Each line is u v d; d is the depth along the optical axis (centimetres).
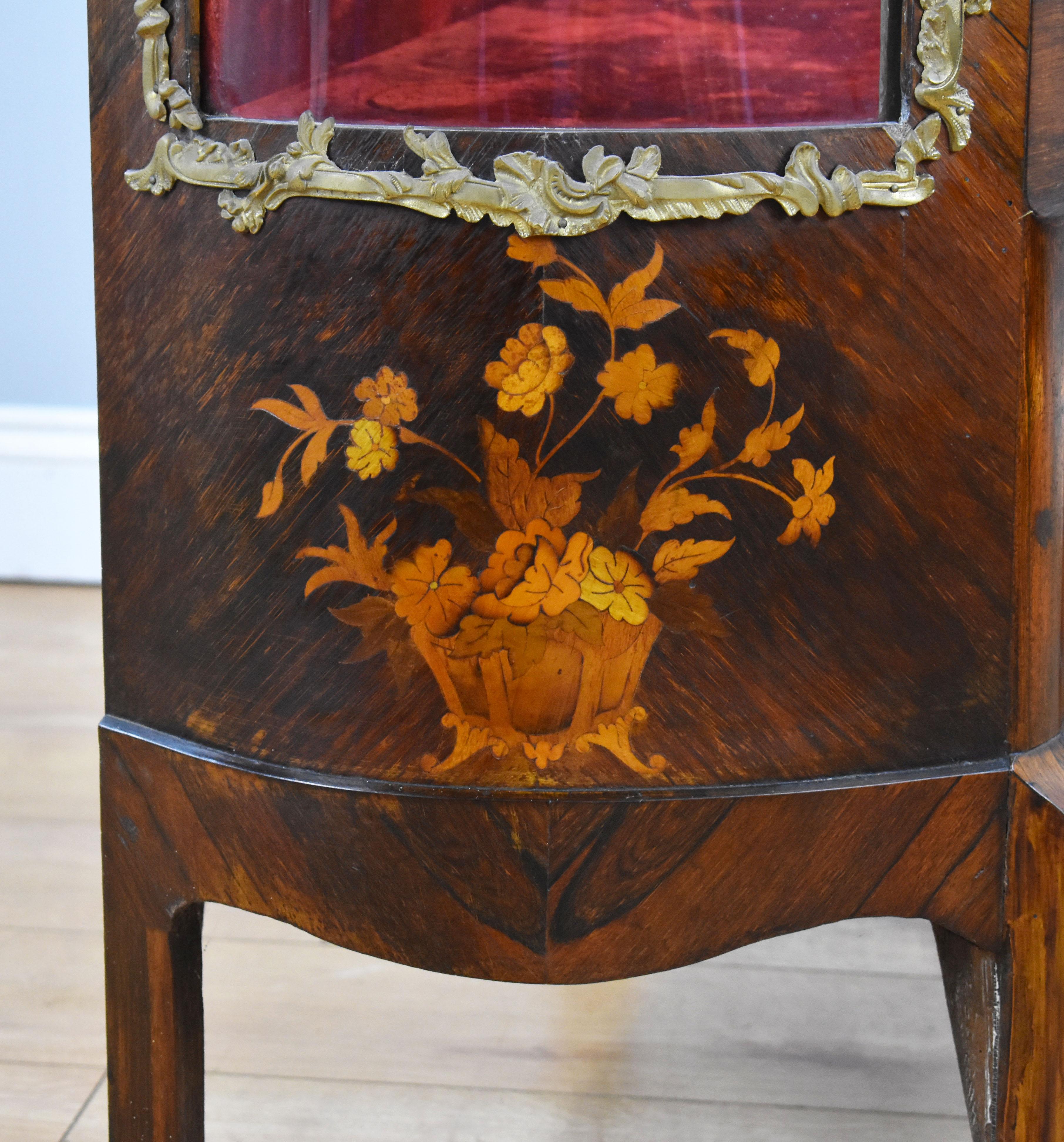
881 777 59
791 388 55
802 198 53
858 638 58
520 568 56
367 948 61
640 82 53
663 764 57
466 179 53
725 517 56
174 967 67
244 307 56
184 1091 69
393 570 56
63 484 189
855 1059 93
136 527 61
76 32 173
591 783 57
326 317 55
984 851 62
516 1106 87
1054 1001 63
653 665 57
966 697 60
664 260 53
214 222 56
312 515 57
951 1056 93
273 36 55
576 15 52
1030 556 60
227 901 63
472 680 57
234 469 58
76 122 176
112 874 66
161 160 57
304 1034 95
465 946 60
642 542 56
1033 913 62
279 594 58
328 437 56
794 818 59
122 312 59
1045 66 55
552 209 52
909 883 61
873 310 55
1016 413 58
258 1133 84
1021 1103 65
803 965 106
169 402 59
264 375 56
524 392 54
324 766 59
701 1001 100
